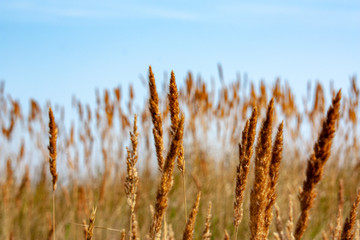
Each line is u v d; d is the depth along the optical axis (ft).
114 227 24.56
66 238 25.08
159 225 8.58
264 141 8.50
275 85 29.66
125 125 27.55
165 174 8.48
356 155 29.66
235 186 9.48
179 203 26.66
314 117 29.19
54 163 11.30
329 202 25.99
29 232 26.35
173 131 9.84
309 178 8.19
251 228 8.64
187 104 28.94
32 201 26.91
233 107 29.14
